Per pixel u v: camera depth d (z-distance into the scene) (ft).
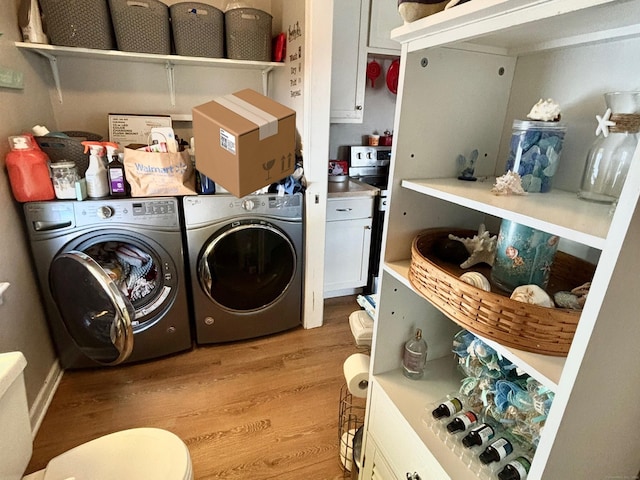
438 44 2.66
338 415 5.85
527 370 2.21
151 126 7.66
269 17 7.05
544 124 2.77
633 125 2.33
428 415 3.45
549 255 2.73
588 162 2.62
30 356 5.56
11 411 3.08
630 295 1.84
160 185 6.15
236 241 6.91
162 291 6.63
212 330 7.32
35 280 5.94
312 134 6.96
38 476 3.23
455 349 3.69
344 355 7.35
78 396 6.08
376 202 8.82
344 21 7.86
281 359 7.18
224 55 7.09
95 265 4.73
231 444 5.30
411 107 3.13
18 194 5.41
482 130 3.53
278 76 8.07
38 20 5.78
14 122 5.60
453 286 2.64
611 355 1.97
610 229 1.68
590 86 2.90
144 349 6.81
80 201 5.73
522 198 2.66
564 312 2.17
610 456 2.43
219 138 3.20
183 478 3.17
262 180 3.43
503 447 2.96
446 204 3.67
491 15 2.19
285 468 4.98
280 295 7.66
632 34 2.44
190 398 6.12
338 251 8.77
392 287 3.73
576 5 1.77
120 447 3.45
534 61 3.28
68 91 7.29
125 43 6.28
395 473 3.70
